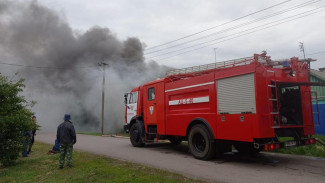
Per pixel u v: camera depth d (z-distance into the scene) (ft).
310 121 25.85
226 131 23.95
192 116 27.94
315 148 29.01
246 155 29.12
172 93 31.27
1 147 25.77
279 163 24.23
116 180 17.81
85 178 19.19
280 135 23.39
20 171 22.93
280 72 24.11
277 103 22.75
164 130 32.22
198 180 17.84
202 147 27.25
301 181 17.83
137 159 27.55
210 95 25.95
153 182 17.21
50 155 31.27
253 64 22.13
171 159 27.35
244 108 22.49
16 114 26.58
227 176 19.63
